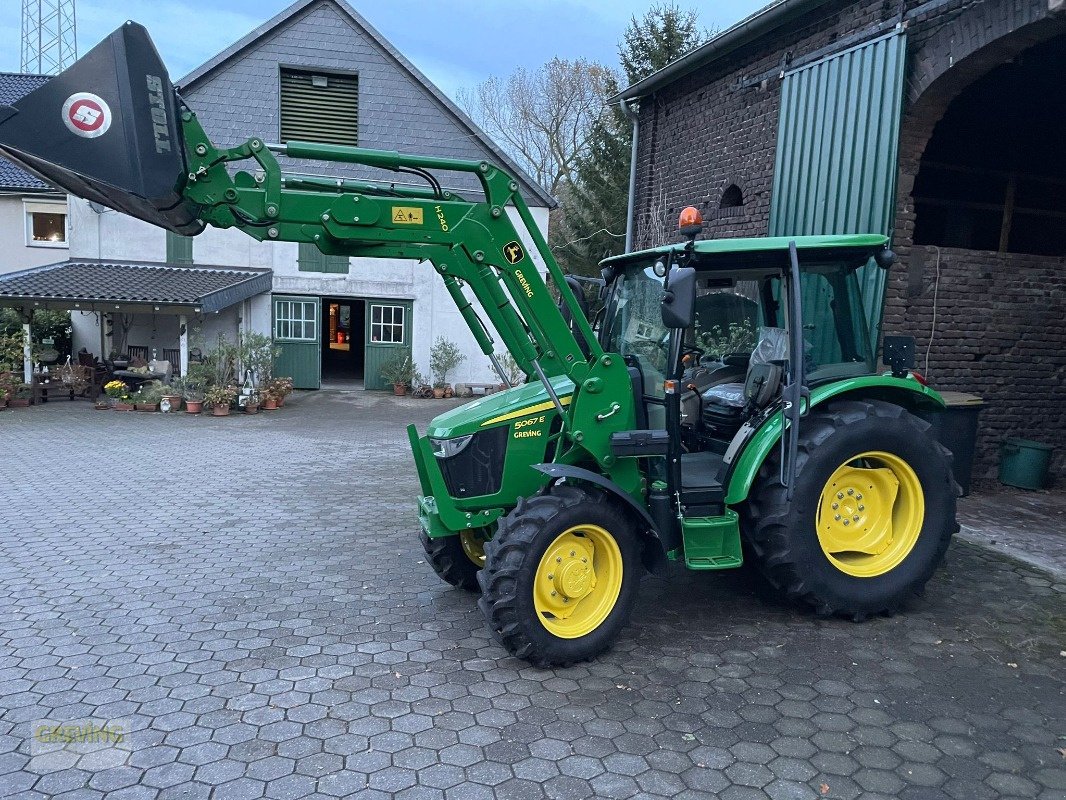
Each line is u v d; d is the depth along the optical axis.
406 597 4.82
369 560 5.58
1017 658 3.91
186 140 3.43
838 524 4.38
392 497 7.65
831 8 7.63
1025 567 5.20
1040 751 3.09
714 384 5.02
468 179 17.89
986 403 7.40
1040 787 2.86
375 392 18.47
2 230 18.62
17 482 8.18
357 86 17.58
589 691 3.58
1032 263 7.36
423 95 17.83
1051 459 7.46
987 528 6.05
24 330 15.38
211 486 8.12
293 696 3.54
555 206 18.50
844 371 4.52
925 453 4.34
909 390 4.54
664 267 4.04
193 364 15.02
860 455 4.20
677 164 10.82
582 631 3.83
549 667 3.81
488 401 4.50
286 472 8.95
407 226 3.76
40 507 7.09
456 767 2.98
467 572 4.76
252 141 3.53
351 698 3.52
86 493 7.70
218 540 6.06
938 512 4.38
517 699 3.51
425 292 18.31
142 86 3.17
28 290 14.45
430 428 4.50
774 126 8.57
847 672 3.76
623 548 3.90
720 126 9.73
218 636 4.21
